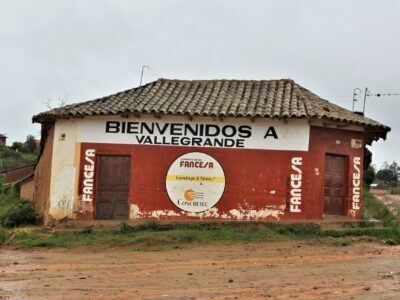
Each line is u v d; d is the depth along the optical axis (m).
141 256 15.70
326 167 19.92
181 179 19.53
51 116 19.75
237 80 22.34
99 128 19.86
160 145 19.67
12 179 40.78
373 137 21.11
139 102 20.08
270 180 19.38
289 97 20.48
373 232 18.52
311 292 10.77
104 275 12.83
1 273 13.16
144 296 10.55
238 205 19.36
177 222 19.06
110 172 19.88
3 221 21.34
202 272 13.12
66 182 19.84
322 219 19.27
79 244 17.53
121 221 19.34
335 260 14.73
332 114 19.28
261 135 19.50
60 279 12.35
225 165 19.48
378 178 63.50
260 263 14.39
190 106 19.69
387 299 10.12
